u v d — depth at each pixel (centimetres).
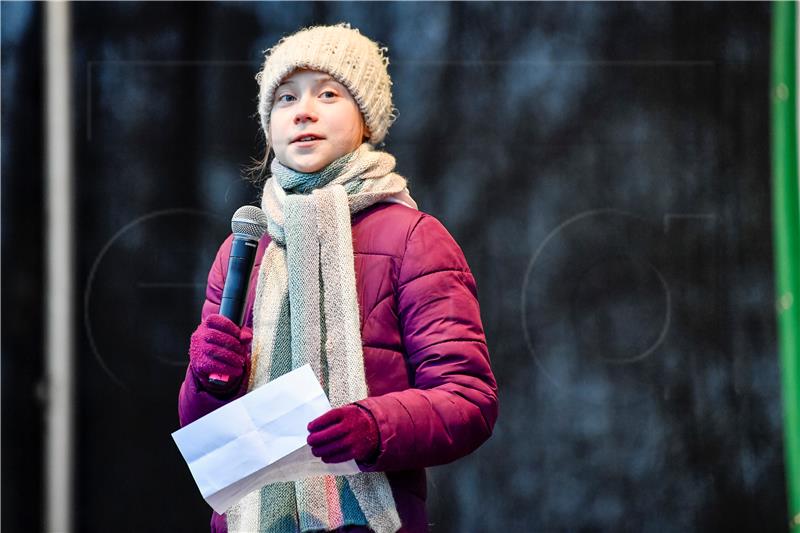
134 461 901
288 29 931
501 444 918
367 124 574
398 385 518
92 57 923
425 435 476
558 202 930
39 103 912
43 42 915
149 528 898
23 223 903
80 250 912
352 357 506
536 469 916
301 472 487
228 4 934
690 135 931
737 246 927
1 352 893
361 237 535
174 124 924
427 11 936
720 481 912
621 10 937
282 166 564
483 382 510
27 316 898
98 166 918
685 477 913
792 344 914
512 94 934
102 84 922
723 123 930
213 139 926
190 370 518
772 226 924
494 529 911
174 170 923
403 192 564
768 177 927
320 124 550
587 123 933
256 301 537
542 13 938
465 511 912
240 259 518
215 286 566
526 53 936
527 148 932
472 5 937
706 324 923
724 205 927
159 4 931
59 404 895
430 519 910
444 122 932
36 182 908
